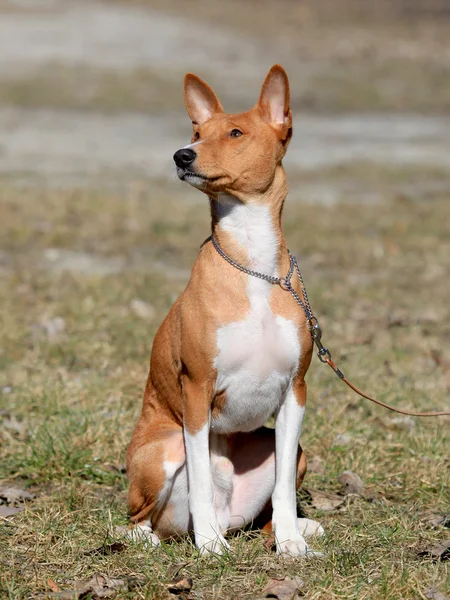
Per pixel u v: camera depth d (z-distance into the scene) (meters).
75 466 9.30
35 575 6.93
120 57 46.78
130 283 16.05
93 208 22.23
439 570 7.15
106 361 12.12
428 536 7.87
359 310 15.24
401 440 10.02
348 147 31.36
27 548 7.45
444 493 8.88
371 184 26.30
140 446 7.95
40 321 13.94
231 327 7.47
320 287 16.34
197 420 7.55
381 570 7.07
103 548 7.41
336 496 8.92
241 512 8.03
